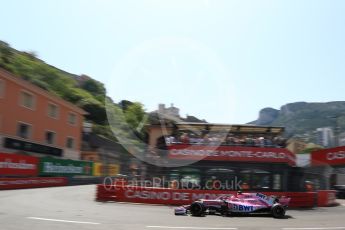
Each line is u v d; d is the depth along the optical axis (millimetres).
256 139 21422
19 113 34156
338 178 34688
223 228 11438
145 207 17766
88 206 16812
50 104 39688
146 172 19938
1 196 19484
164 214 15016
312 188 23359
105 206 17219
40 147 36656
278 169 20969
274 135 22781
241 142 21047
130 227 11070
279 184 20906
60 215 13109
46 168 31938
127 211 15609
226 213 15023
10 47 60281
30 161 29406
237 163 20703
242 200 14859
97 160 45344
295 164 22438
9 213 12938
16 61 54875
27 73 54438
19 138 33906
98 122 61125
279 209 14633
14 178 25266
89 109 60781
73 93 61719
